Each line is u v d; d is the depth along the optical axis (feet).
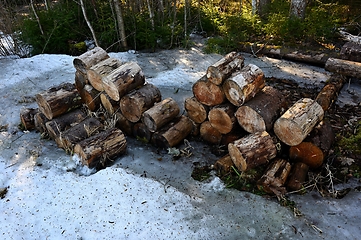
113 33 27.32
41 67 23.40
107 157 13.30
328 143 12.34
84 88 15.55
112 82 13.91
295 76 21.95
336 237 10.03
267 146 12.09
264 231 10.30
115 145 13.48
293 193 11.71
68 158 13.76
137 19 28.09
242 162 11.89
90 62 15.26
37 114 15.31
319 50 24.17
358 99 18.83
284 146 13.10
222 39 27.71
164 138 14.02
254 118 12.50
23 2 33.42
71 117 14.98
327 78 21.59
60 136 13.78
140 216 10.81
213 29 31.94
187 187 12.23
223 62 13.14
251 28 28.81
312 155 12.24
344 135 14.93
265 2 33.32
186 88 20.02
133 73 14.55
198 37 31.12
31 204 11.36
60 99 14.51
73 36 27.66
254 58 25.31
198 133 15.26
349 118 16.65
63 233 10.27
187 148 14.48
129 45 28.30
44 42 26.68
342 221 10.59
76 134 13.85
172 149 14.02
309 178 12.22
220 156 13.99
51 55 25.32
